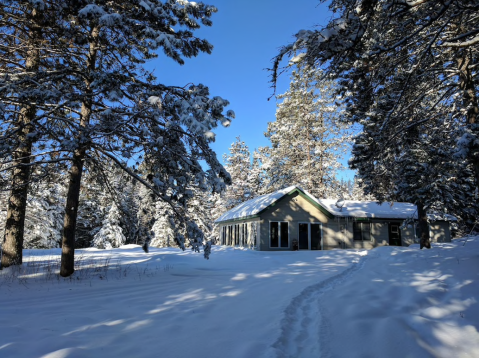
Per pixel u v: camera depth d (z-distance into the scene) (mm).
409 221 21203
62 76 9195
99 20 8234
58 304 6109
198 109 8664
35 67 10773
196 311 5527
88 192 13891
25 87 8758
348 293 6547
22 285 8133
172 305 6004
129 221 12180
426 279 7426
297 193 22297
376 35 5852
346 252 18188
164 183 10164
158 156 9844
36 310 5633
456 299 5621
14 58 10781
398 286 6969
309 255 16594
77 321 4910
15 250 10336
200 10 10602
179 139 9727
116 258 14734
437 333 4219
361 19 4426
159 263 12898
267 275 9750
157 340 4102
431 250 13078
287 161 31562
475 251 10430
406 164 13414
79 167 10141
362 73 5891
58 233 33281
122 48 10477
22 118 10312
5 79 8398
